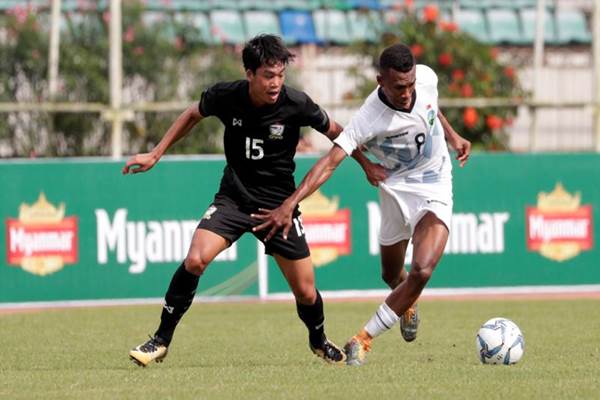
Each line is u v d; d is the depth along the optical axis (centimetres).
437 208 3139
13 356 3509
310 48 8150
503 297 5769
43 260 5544
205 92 2998
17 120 6800
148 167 3062
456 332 4147
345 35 8394
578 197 5834
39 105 6366
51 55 6862
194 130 6981
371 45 7619
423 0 8400
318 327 3147
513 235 5784
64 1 7512
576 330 4175
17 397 2533
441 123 3378
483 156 5762
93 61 7075
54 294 5550
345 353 3089
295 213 3038
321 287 5662
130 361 3328
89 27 7250
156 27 7300
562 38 8688
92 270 5566
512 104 6838
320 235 5659
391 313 3039
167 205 5600
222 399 2464
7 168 5522
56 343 3891
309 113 2978
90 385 2723
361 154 3159
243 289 5622
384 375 2831
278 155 2997
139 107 6294
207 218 3027
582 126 7988
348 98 7369
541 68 7806
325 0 8569
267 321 4672
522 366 3022
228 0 8456
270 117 2944
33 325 4562
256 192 3020
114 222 5569
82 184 5566
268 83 2855
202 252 2986
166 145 3070
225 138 3017
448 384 2656
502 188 5772
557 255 5822
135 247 5584
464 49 7406
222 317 4866
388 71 2981
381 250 3406
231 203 3028
